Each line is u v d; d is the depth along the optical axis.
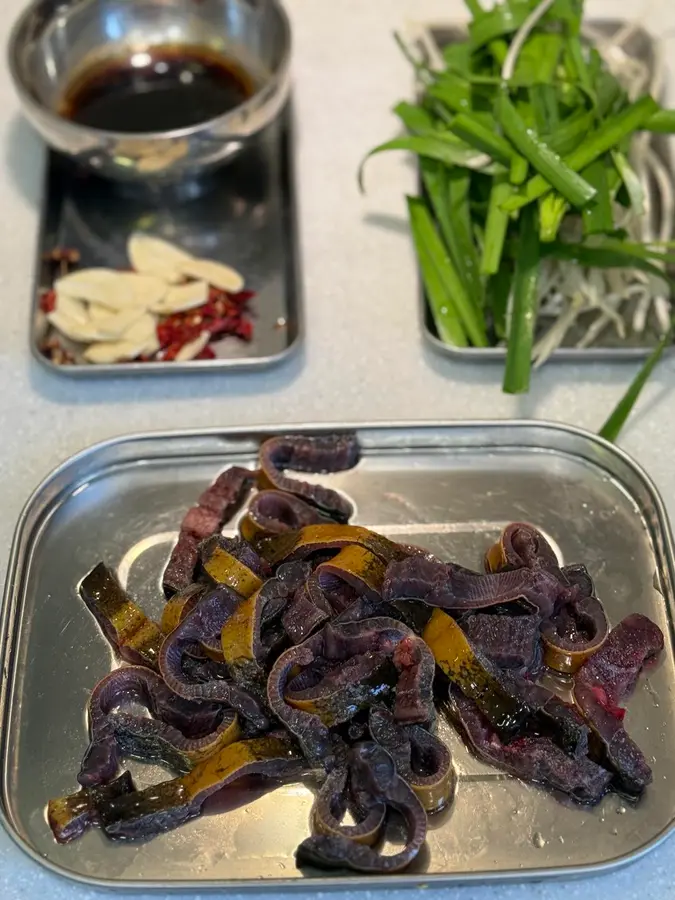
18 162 0.54
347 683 0.36
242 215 0.53
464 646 0.37
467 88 0.51
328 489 0.43
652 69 0.56
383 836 0.35
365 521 0.43
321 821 0.34
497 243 0.46
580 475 0.44
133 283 0.49
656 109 0.48
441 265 0.49
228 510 0.43
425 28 0.56
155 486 0.44
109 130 0.52
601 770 0.36
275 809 0.36
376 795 0.34
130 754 0.37
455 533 0.43
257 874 0.34
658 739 0.38
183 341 0.48
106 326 0.47
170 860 0.35
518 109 0.49
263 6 0.54
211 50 0.56
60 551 0.42
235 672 0.36
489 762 0.37
